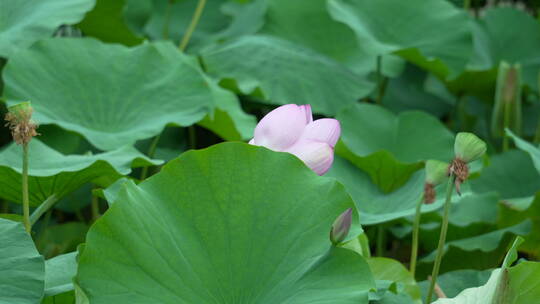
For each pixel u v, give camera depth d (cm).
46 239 480
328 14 678
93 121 474
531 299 362
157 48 504
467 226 481
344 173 488
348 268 355
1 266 357
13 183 408
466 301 371
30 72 474
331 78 606
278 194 362
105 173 410
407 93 718
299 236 359
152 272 353
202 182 361
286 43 622
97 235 351
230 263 358
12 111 367
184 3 775
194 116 474
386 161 483
